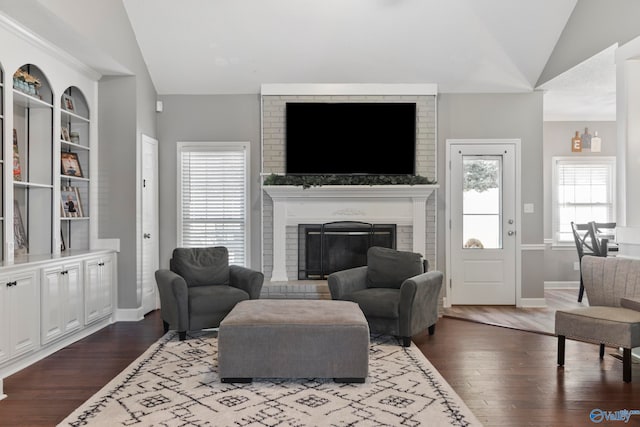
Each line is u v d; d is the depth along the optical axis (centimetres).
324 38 591
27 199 490
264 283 618
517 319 585
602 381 370
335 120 638
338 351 358
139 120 591
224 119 654
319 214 638
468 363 416
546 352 449
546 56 613
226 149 653
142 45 591
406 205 638
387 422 290
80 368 399
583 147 847
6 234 412
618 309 400
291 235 642
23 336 394
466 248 666
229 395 334
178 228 654
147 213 615
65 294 456
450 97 659
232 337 356
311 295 611
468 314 612
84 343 476
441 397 331
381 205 638
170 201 655
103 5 491
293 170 639
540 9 558
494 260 667
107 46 500
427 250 644
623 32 472
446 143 659
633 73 461
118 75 579
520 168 663
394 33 585
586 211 859
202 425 286
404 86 643
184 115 654
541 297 664
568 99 710
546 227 855
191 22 569
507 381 370
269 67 625
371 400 325
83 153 570
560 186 860
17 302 386
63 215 526
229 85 645
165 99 654
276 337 357
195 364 404
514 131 662
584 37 538
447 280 663
